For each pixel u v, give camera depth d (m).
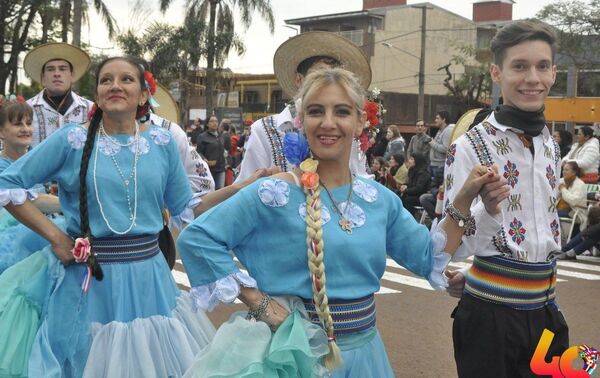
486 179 2.84
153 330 3.74
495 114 3.42
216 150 16.52
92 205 3.71
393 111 41.81
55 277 3.69
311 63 4.25
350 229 2.68
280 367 2.54
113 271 3.71
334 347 2.60
